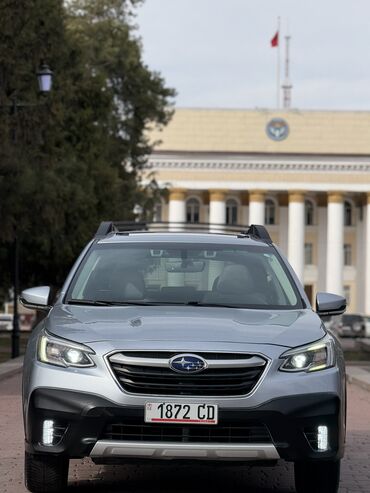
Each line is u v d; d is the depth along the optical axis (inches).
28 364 524.7
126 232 654.5
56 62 2317.9
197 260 610.5
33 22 1904.5
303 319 546.3
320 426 497.0
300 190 6948.8
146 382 490.0
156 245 624.4
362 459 714.8
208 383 490.0
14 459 697.0
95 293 583.8
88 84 2728.8
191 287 589.3
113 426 490.9
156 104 3437.5
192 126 6939.0
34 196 1942.7
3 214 1801.2
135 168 3464.6
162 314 540.1
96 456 492.1
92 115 2738.7
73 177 2470.5
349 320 4778.5
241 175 6934.1
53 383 498.9
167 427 487.8
